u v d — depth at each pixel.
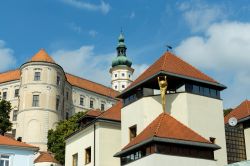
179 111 42.72
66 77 139.62
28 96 117.75
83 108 142.12
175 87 44.31
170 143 36.69
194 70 46.09
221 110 44.78
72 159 52.38
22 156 50.00
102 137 47.88
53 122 117.62
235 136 46.88
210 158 37.88
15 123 124.38
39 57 122.25
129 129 44.88
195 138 37.81
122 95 46.66
